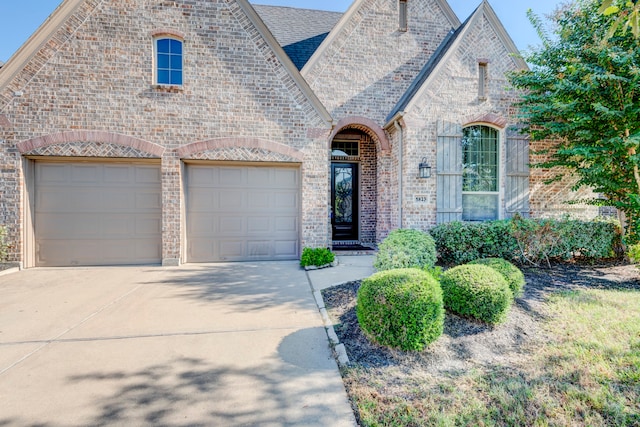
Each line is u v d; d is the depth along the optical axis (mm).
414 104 9023
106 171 8305
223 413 2658
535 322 4340
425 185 9086
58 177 8133
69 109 7793
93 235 8281
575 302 5039
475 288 4129
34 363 3418
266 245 9031
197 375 3203
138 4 7984
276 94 8594
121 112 7977
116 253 8375
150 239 8516
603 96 7367
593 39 7203
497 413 2646
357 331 4062
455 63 9242
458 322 4215
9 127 7617
